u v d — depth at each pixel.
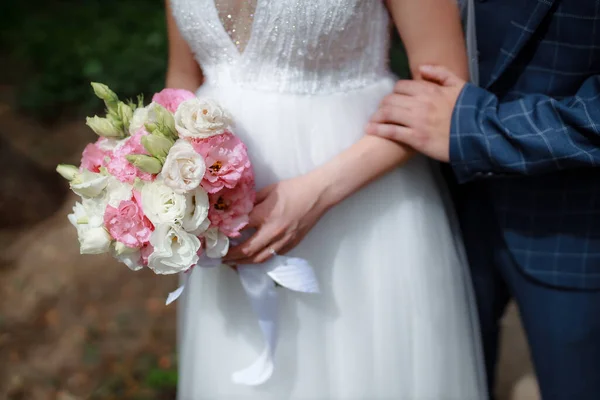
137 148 1.21
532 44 1.42
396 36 1.63
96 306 3.00
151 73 4.66
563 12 1.37
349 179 1.38
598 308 1.53
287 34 1.34
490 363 1.85
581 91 1.37
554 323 1.56
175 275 3.14
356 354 1.46
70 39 5.24
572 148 1.31
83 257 3.21
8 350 2.79
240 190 1.26
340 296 1.45
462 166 1.39
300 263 1.38
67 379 2.66
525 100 1.38
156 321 2.92
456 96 1.38
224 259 1.37
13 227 3.45
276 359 1.46
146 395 2.58
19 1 5.83
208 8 1.38
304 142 1.41
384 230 1.46
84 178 1.23
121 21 5.42
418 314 1.47
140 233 1.20
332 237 1.45
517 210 1.54
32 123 4.52
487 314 1.76
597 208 1.48
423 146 1.38
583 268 1.51
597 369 1.58
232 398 1.50
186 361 1.60
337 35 1.35
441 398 1.50
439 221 1.52
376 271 1.46
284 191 1.36
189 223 1.21
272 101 1.40
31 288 3.07
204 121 1.21
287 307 1.45
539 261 1.54
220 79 1.44
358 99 1.44
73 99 4.68
